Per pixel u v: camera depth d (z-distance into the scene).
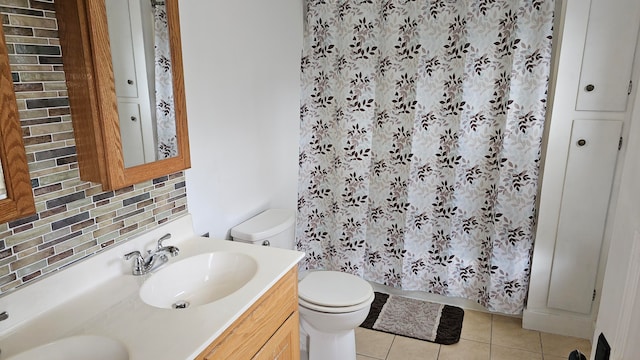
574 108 2.00
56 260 1.15
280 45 2.31
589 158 2.03
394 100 2.43
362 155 2.56
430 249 2.54
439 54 2.29
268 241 1.99
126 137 1.22
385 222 2.62
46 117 1.09
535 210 2.27
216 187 1.87
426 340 2.25
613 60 1.90
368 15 2.38
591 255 2.13
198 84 1.70
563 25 1.96
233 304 1.14
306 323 1.94
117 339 0.98
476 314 2.49
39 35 1.06
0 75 0.87
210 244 1.56
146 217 1.44
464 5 2.19
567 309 2.23
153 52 1.30
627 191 0.57
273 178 2.38
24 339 1.00
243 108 2.02
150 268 1.35
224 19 1.82
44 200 1.11
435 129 2.38
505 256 2.32
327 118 2.61
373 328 2.37
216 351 1.05
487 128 2.29
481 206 2.38
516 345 2.19
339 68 2.51
